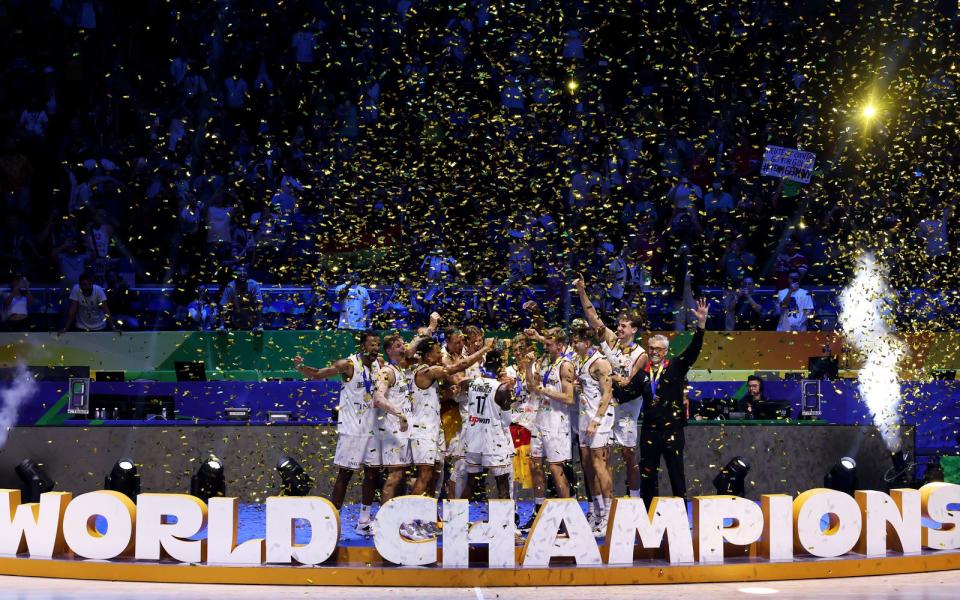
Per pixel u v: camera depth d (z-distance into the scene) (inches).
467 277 605.6
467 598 309.0
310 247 656.4
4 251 660.1
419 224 605.9
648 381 397.7
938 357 611.2
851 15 764.0
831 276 673.6
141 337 578.2
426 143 641.6
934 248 660.1
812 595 312.3
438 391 402.0
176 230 676.7
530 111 721.0
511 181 629.6
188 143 724.0
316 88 736.3
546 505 331.3
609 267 629.6
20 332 575.5
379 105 693.3
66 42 769.6
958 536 364.8
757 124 762.2
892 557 345.7
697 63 759.7
